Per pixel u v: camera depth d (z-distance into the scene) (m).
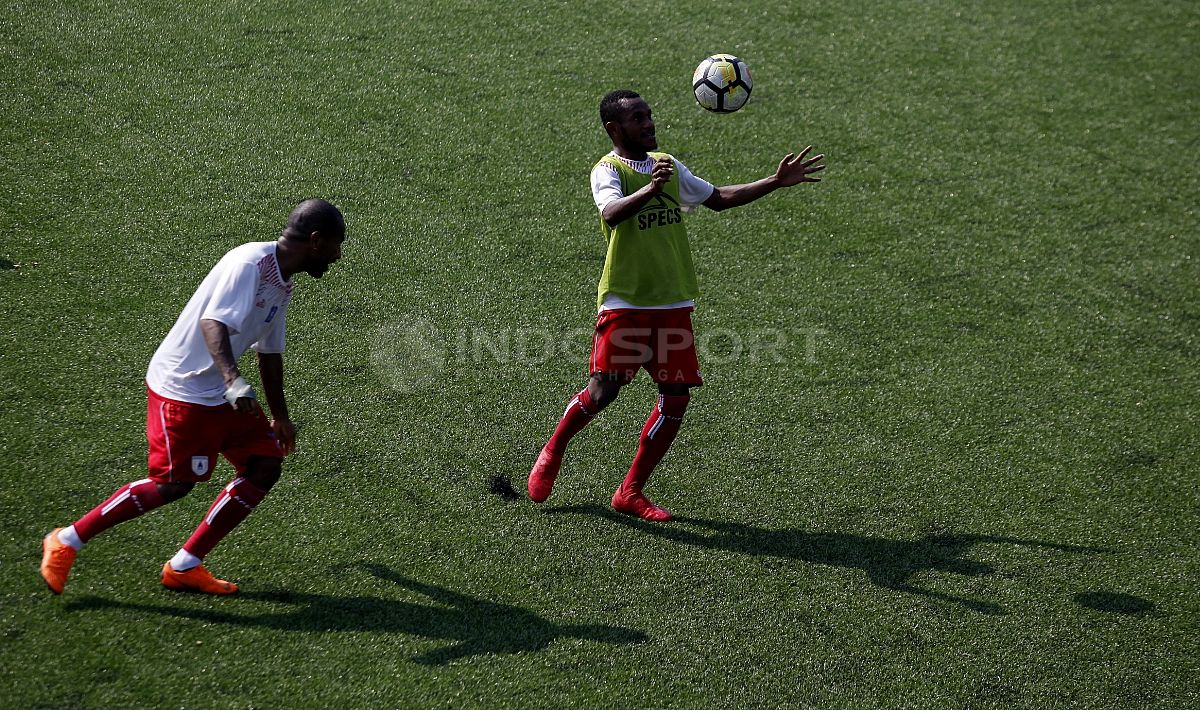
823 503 18.05
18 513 15.38
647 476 17.31
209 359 13.46
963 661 15.00
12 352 18.66
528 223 24.64
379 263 22.80
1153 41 35.69
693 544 16.86
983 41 34.62
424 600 15.08
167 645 13.59
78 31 28.25
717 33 32.88
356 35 30.25
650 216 16.28
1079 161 29.44
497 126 27.62
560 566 16.12
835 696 14.23
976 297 24.08
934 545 17.25
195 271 21.55
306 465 17.44
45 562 13.56
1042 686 14.70
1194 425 20.67
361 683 13.45
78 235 21.92
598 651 14.52
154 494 13.69
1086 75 33.50
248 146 25.47
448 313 21.78
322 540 15.97
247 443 14.23
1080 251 25.98
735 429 19.67
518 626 14.82
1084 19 36.59
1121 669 15.08
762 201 26.58
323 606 14.70
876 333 22.66
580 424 16.94
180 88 27.00
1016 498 18.47
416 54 29.89
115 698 12.70
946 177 28.19
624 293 16.28
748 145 28.41
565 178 26.19
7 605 13.77
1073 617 15.93
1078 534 17.70
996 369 21.88
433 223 24.19
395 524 16.53
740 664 14.59
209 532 14.16
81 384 18.27
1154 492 18.84
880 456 19.23
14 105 25.27
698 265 24.17
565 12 32.81
